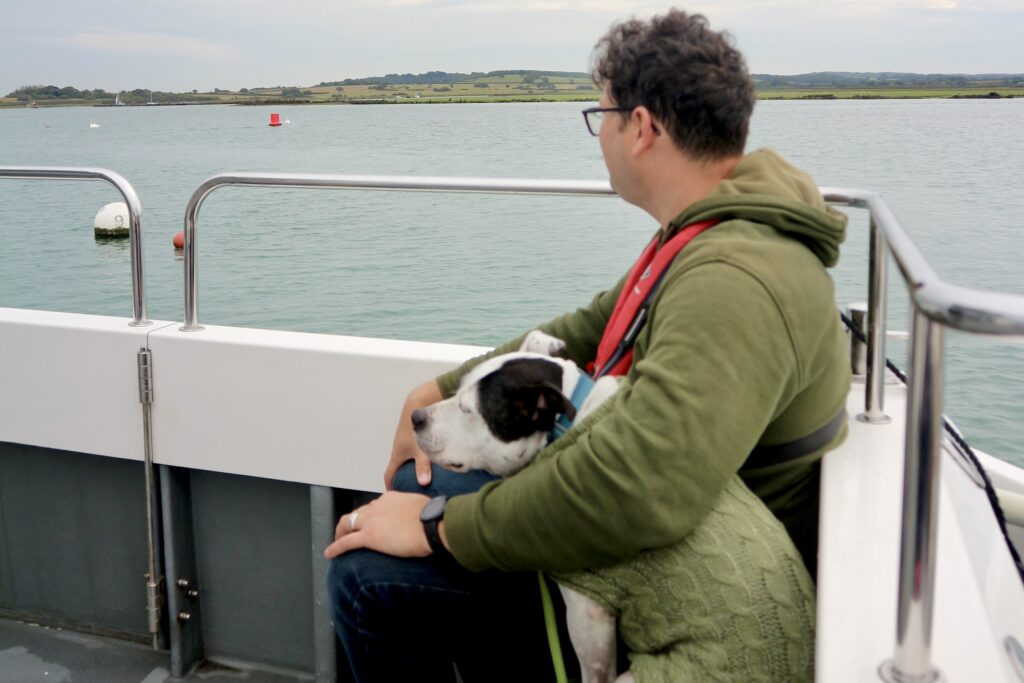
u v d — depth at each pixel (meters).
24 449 2.30
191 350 2.05
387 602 1.28
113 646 2.28
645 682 1.07
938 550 1.06
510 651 1.39
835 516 1.13
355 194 24.83
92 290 14.70
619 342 1.33
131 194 2.08
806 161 29.05
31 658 2.22
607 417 1.11
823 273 1.17
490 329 11.95
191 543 2.22
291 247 17.62
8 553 2.37
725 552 1.06
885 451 1.34
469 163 32.81
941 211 19.12
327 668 2.10
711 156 1.30
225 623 2.24
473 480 1.55
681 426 1.04
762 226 1.18
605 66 1.35
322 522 2.05
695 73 1.26
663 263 1.26
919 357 0.77
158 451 2.12
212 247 17.77
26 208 23.95
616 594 1.14
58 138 61.34
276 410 2.03
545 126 60.97
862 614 0.94
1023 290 12.05
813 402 1.20
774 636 1.03
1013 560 1.23
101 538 2.29
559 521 1.10
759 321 1.07
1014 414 7.54
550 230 18.39
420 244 17.47
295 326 12.27
